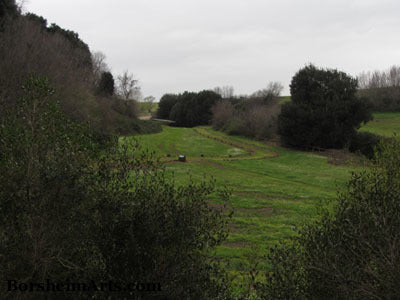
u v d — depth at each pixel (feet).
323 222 17.29
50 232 14.79
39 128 16.14
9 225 14.47
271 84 320.91
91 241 15.98
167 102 373.40
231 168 104.63
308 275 16.46
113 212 16.49
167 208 16.94
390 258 14.33
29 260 14.66
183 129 255.70
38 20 180.45
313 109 143.74
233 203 58.23
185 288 15.85
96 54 255.29
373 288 14.28
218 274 19.04
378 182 16.40
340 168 105.60
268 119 188.14
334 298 15.47
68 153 15.75
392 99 261.03
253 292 22.33
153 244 15.78
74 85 103.19
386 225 14.55
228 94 381.60
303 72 151.74
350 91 144.15
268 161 122.21
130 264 15.64
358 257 14.89
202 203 17.76
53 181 14.88
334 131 137.39
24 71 75.82
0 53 77.10
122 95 224.12
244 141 183.42
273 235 41.83
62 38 177.88
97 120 98.32
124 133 160.97
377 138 128.47
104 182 17.16
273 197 65.21
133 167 18.37
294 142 152.15
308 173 97.76
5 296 14.49
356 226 15.39
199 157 129.18
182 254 16.11
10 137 15.61
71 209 15.25
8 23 97.04
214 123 254.47
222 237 17.88
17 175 14.74
